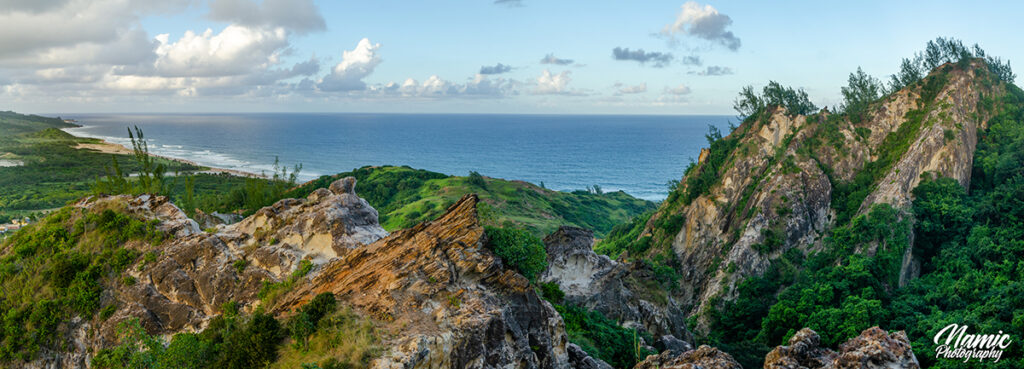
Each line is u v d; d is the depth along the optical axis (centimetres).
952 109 11244
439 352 3422
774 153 11912
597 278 7244
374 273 4019
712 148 13150
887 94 12588
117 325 4856
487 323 3659
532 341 4050
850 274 9031
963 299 8419
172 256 5278
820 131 11900
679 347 6550
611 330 6134
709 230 11831
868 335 3319
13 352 4975
